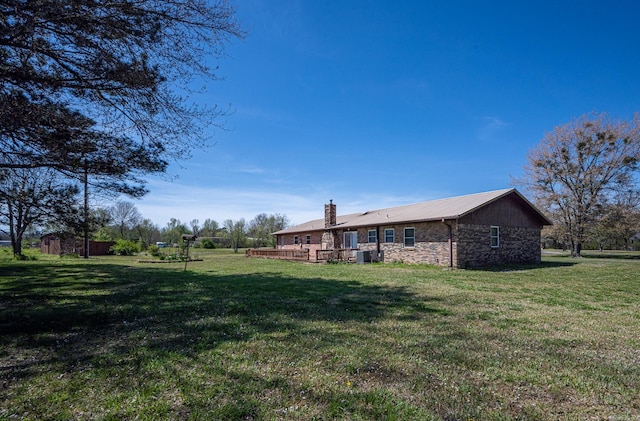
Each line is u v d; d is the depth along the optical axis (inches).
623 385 125.1
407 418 101.4
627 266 632.4
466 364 144.2
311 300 289.4
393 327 202.5
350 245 876.0
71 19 185.5
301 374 132.7
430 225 653.3
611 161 972.6
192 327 202.2
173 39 224.4
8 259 826.2
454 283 399.5
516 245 702.5
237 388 120.3
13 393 117.6
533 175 1088.8
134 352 158.4
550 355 155.9
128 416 101.9
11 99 190.7
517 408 108.3
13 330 198.7
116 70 207.2
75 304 272.8
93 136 231.3
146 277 470.6
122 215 1771.7
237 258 1035.9
